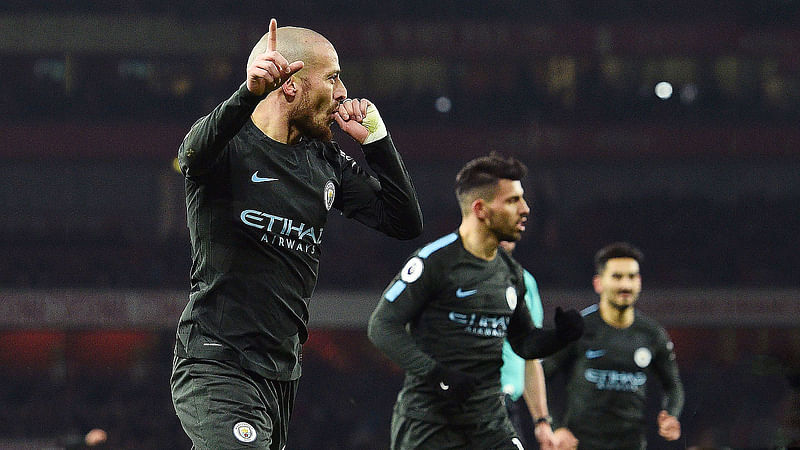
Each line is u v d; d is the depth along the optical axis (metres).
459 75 50.81
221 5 47.34
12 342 41.53
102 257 41.09
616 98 48.56
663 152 47.09
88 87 47.03
